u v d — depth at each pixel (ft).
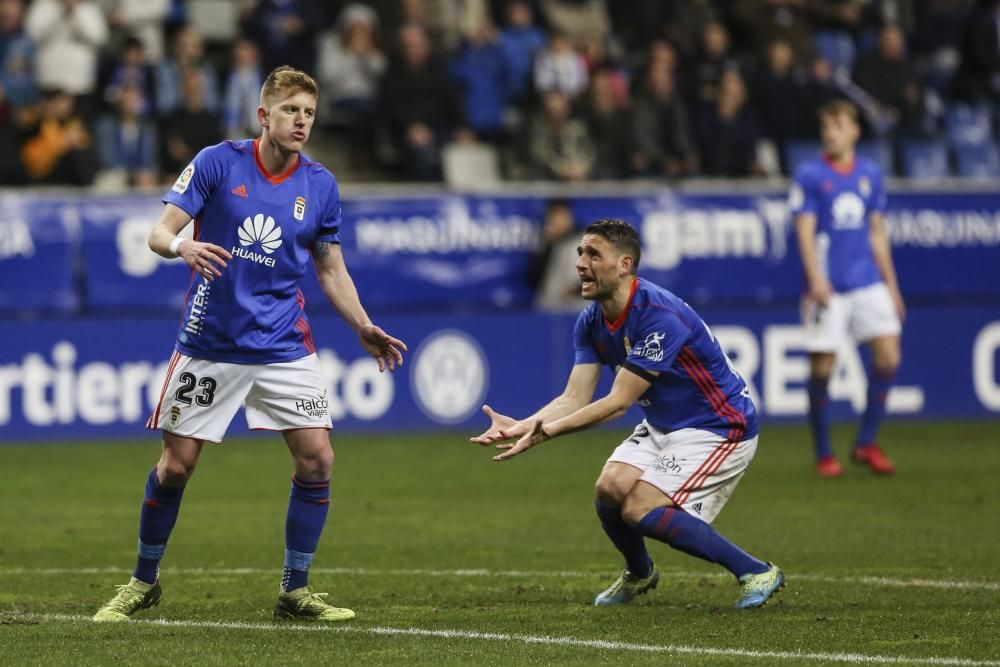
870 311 130.11
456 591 80.07
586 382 74.02
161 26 202.80
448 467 140.26
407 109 189.98
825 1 227.61
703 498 72.79
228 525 106.73
